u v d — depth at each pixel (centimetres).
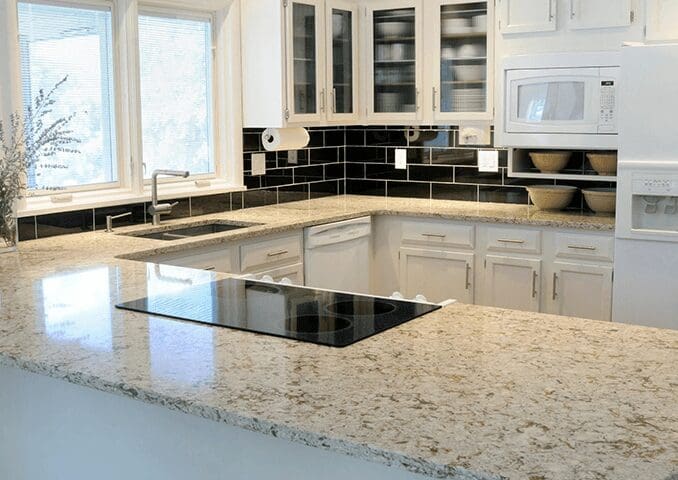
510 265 455
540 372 175
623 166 391
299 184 538
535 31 448
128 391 168
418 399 159
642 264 397
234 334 209
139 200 428
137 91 425
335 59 506
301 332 209
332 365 181
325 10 493
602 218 442
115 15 419
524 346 196
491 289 464
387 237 498
